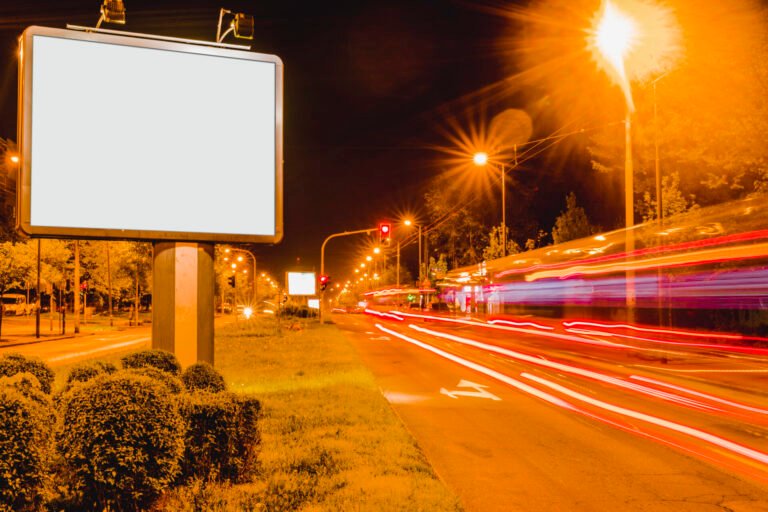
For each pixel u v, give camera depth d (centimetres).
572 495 663
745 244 2288
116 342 3459
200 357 899
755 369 1827
